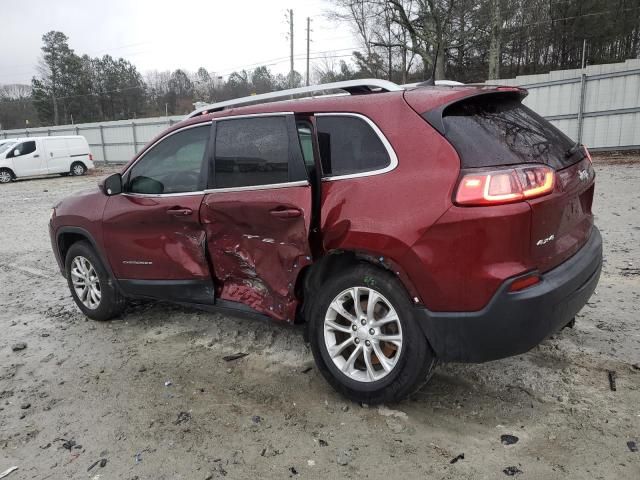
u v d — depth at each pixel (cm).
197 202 373
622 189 995
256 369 378
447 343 277
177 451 288
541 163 277
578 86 1656
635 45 3806
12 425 324
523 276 262
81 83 7925
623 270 535
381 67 3788
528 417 297
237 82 7275
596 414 295
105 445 297
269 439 293
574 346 375
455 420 298
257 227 343
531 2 3509
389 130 293
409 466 263
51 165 2300
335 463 270
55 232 499
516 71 4141
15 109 8462
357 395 312
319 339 325
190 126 391
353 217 294
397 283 290
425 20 2430
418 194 275
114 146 3225
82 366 402
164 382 367
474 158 267
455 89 305
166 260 404
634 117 1581
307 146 327
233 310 376
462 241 262
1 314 539
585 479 246
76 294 504
